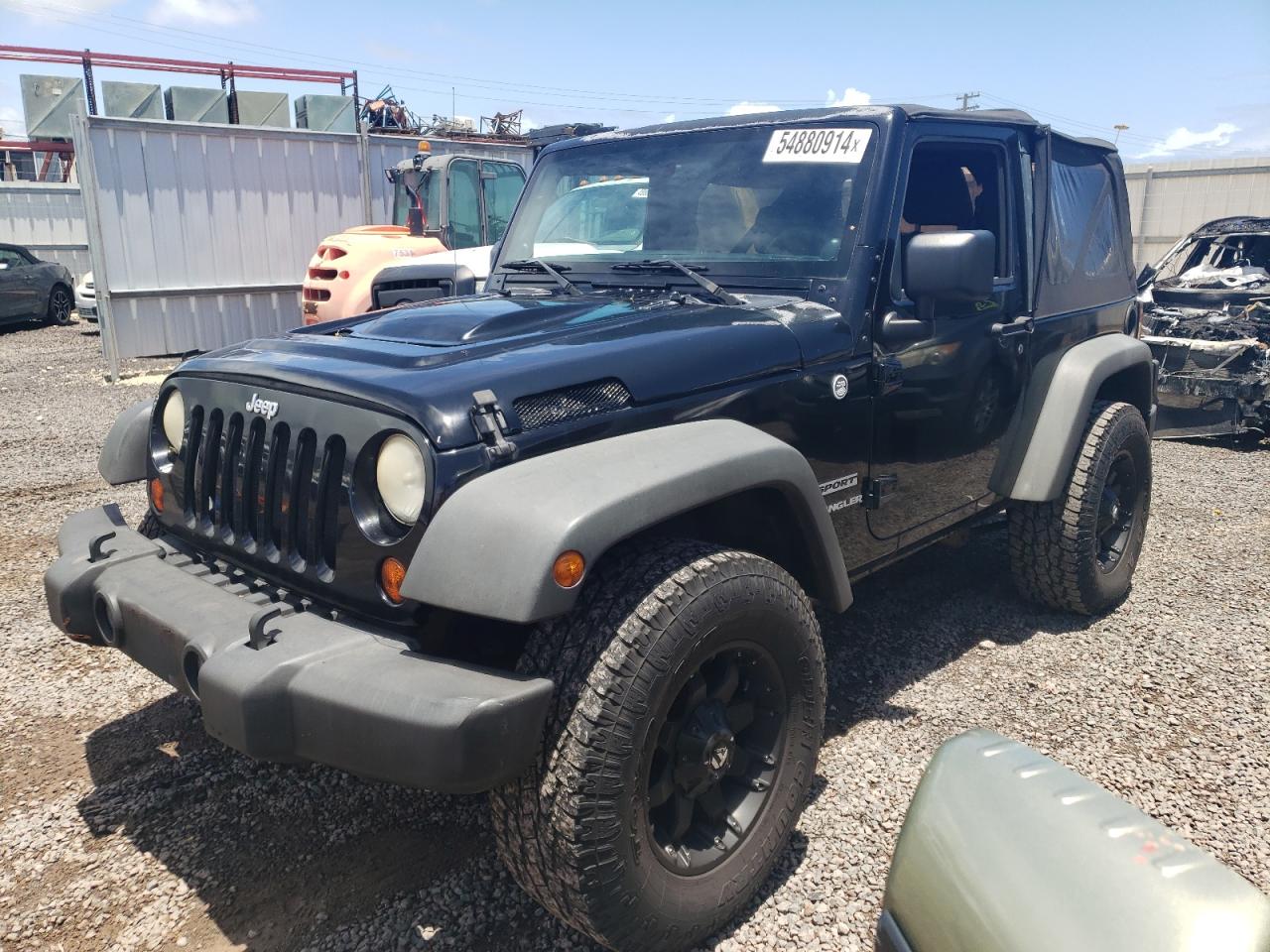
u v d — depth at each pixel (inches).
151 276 465.1
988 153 133.4
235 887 94.5
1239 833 100.3
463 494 74.4
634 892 77.0
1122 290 177.8
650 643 75.6
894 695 132.5
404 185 401.1
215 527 96.7
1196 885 38.5
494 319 100.7
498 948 85.7
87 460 276.7
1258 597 168.6
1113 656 144.3
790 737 93.0
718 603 80.4
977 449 136.0
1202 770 113.0
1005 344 135.2
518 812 76.1
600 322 101.1
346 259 374.0
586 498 73.8
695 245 124.1
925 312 116.5
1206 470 271.1
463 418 77.3
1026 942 40.3
